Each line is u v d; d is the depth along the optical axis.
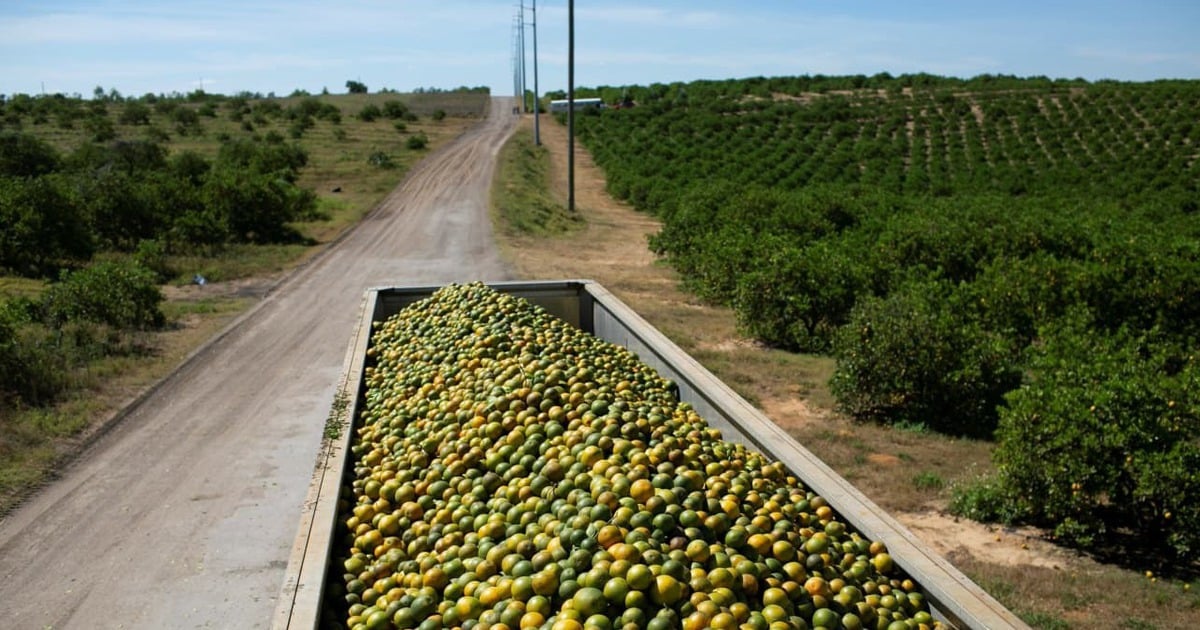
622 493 5.41
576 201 49.00
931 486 11.17
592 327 12.94
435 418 7.54
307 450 11.99
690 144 71.56
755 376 16.11
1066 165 57.84
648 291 24.44
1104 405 9.69
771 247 21.91
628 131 80.50
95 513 10.02
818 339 18.28
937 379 13.47
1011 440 10.19
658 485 5.46
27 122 77.62
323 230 35.69
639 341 10.30
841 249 22.45
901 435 13.21
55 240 25.53
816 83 108.12
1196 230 27.00
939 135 70.25
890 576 5.07
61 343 16.83
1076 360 11.40
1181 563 9.38
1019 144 65.75
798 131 74.56
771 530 5.16
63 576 8.59
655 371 9.62
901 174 57.03
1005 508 10.26
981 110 79.06
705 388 8.02
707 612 4.33
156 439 12.46
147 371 15.89
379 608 5.17
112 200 29.69
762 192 31.39
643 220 42.91
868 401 13.88
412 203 42.94
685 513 5.10
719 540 5.09
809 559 4.93
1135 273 17.97
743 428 7.07
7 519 9.86
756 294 18.47
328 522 5.61
